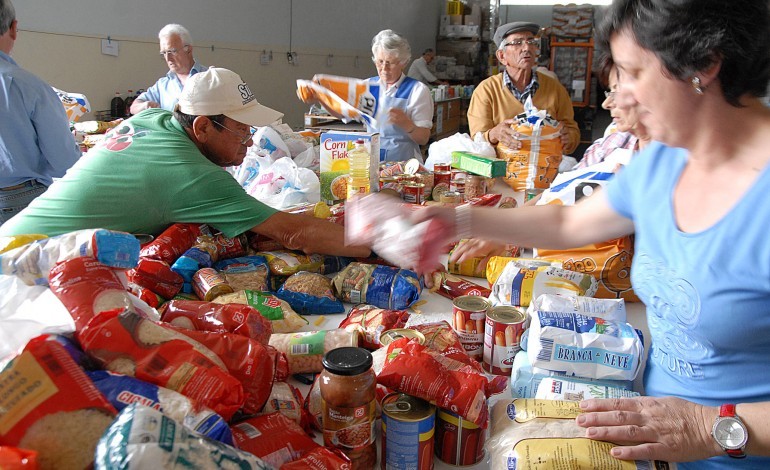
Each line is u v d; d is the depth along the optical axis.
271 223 1.78
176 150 1.89
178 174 1.83
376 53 3.73
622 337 1.17
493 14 11.30
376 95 3.77
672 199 0.98
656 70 0.84
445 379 1.03
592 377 1.15
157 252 1.62
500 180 3.16
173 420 0.74
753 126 0.86
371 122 3.30
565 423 0.96
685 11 0.75
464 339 1.35
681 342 0.98
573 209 1.25
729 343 0.90
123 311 0.95
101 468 0.67
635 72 0.87
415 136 3.72
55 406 0.77
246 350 1.01
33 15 4.62
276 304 1.47
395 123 3.63
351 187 2.27
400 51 3.68
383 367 1.07
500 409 1.04
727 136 0.87
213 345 1.01
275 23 7.57
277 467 0.91
